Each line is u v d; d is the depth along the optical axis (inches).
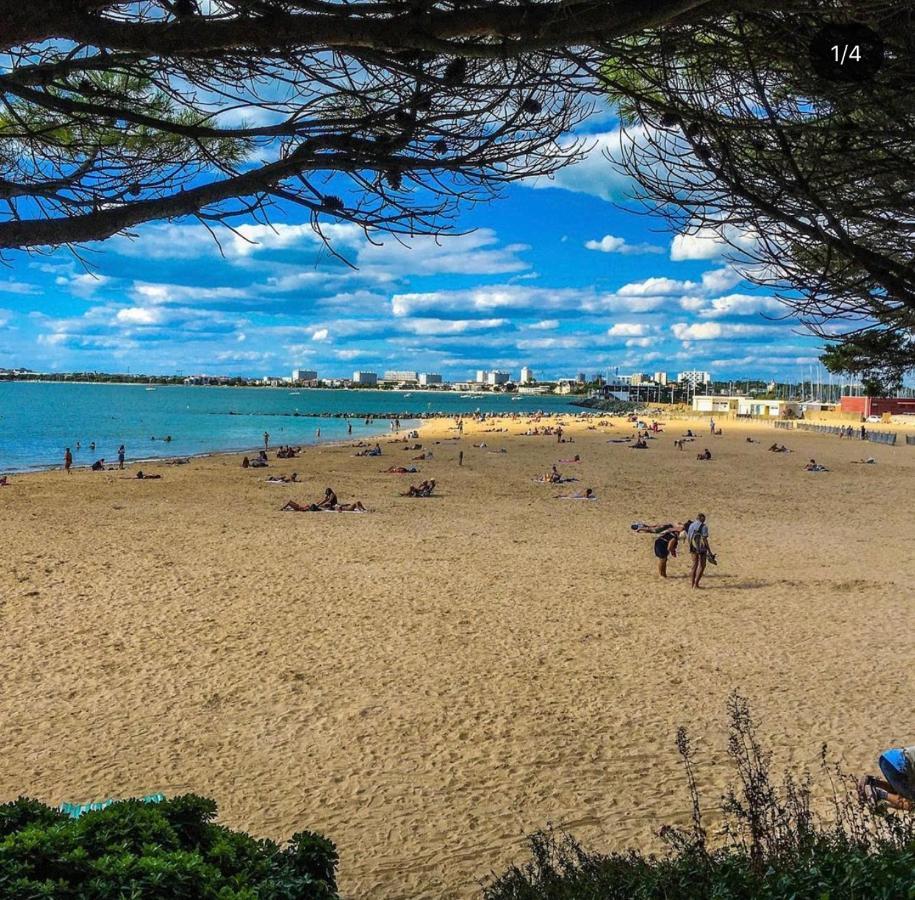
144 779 276.1
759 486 1338.6
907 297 86.7
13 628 457.1
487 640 438.6
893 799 188.7
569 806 255.6
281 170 92.7
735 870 127.9
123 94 98.0
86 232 87.5
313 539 774.5
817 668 387.9
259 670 388.5
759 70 85.5
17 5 76.3
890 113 83.7
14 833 100.8
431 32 76.9
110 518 893.2
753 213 91.8
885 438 2682.1
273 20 78.1
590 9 73.0
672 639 440.1
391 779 276.7
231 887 103.9
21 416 3695.9
